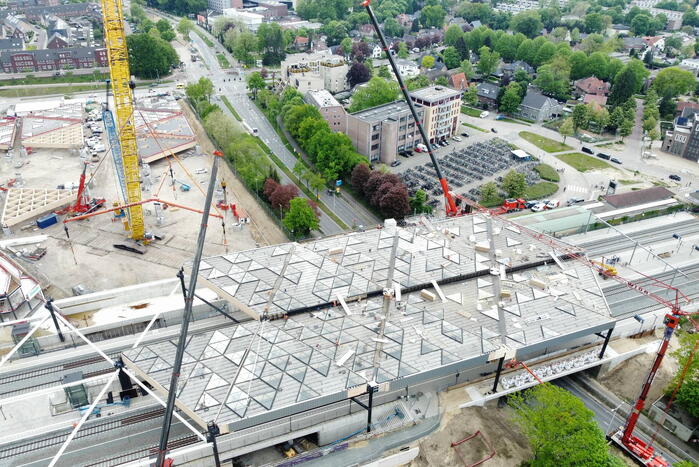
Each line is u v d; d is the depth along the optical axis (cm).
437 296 12056
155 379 9581
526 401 10756
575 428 9219
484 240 14225
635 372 12006
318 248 13525
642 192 19288
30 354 11788
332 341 10512
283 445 10106
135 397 10762
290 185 18612
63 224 17550
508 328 11038
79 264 15575
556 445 9081
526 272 13075
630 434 10156
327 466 9419
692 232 17438
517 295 12088
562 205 19362
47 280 14800
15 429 10006
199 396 9188
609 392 11756
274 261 12862
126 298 13488
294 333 10712
